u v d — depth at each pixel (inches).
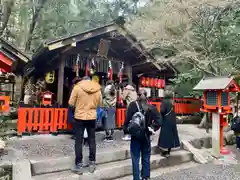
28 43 448.5
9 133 212.1
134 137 134.6
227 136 277.3
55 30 484.1
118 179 147.3
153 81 331.9
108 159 162.2
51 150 164.2
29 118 213.0
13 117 288.0
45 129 219.8
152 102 302.0
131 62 300.0
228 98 213.2
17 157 143.6
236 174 161.6
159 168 175.6
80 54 251.6
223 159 203.2
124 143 196.2
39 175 133.3
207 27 317.1
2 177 122.6
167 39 335.3
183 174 161.2
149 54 282.8
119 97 264.4
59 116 225.5
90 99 140.2
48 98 232.5
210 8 293.7
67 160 145.2
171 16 324.2
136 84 335.0
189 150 204.5
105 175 143.0
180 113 406.6
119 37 261.7
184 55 306.2
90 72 251.0
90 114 139.0
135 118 129.6
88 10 528.7
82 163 138.5
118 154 168.1
